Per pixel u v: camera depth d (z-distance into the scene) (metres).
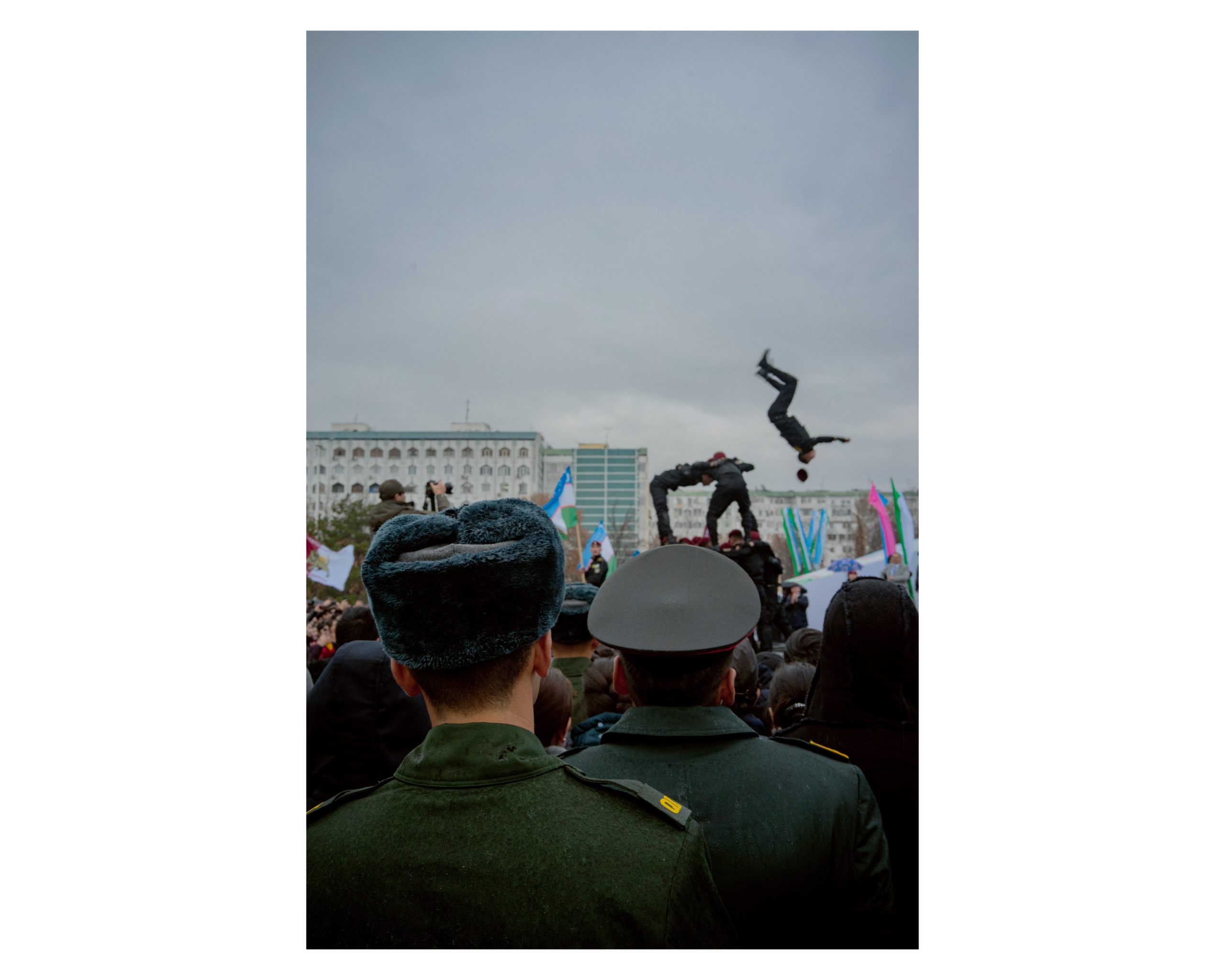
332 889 1.28
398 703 2.55
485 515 1.39
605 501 107.56
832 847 1.66
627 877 1.22
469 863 1.24
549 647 1.42
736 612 1.78
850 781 1.74
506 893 1.22
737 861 1.59
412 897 1.23
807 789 1.67
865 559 16.23
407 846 1.26
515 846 1.24
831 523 94.00
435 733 1.34
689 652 1.71
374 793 1.37
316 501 96.50
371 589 1.33
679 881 1.23
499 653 1.31
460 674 1.33
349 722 2.55
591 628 1.79
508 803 1.28
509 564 1.30
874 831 1.73
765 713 3.34
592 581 15.34
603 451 109.31
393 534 1.37
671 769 1.68
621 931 1.20
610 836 1.26
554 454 110.06
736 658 2.52
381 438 97.81
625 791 1.33
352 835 1.30
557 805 1.29
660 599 1.78
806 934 1.65
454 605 1.29
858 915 1.69
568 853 1.24
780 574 11.02
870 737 2.12
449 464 98.62
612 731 1.75
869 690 2.12
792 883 1.61
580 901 1.21
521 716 1.37
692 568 1.83
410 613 1.30
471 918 1.21
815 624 14.80
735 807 1.63
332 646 10.05
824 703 2.18
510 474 99.38
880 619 2.09
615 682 1.95
